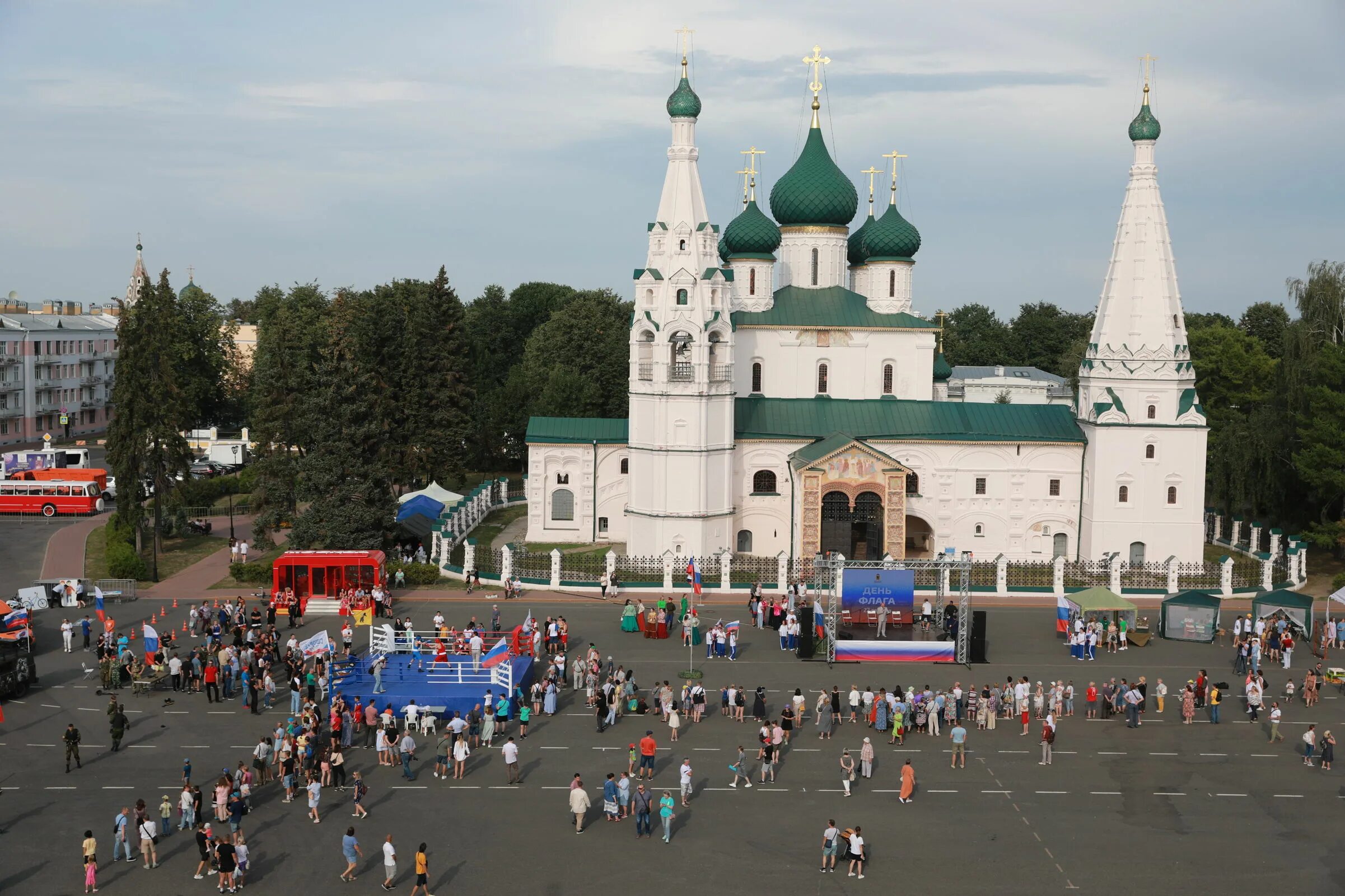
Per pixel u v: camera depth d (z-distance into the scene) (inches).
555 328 6589.6
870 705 2456.9
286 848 1819.6
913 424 3981.3
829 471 3695.9
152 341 3826.3
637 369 3752.5
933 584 3572.8
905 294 4224.9
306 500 3646.7
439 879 1717.5
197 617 2957.7
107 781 2057.1
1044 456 3917.3
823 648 2886.3
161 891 1679.4
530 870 1748.3
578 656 2842.0
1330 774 2162.9
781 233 4276.6
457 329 4918.8
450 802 1994.3
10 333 6678.2
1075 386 6963.6
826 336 4116.6
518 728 2354.8
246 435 6510.8
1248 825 1935.3
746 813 1964.8
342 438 3617.1
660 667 2770.7
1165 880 1738.4
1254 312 7303.2
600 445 4180.6
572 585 3481.8
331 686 2456.9
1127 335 3769.7
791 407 4030.5
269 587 3486.7
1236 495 4148.6
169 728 2316.7
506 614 3216.0
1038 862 1793.8
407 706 2279.8
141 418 3786.9
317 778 2010.3
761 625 3139.8
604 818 1936.5
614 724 2383.1
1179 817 1967.3
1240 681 2726.4
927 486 3944.4
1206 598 3046.3
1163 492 3767.2
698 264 3673.7
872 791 2060.8
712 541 3784.5
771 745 2096.5
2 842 1822.1
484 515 4813.0
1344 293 4195.4
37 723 2342.5
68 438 6919.3
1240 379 5132.9
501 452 6092.5
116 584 3341.5
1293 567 3649.1
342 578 3248.0
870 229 4237.2
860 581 2942.9
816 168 4200.3
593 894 1676.9
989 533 3956.7
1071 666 2817.4
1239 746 2306.8
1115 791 2075.5
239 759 2158.0
